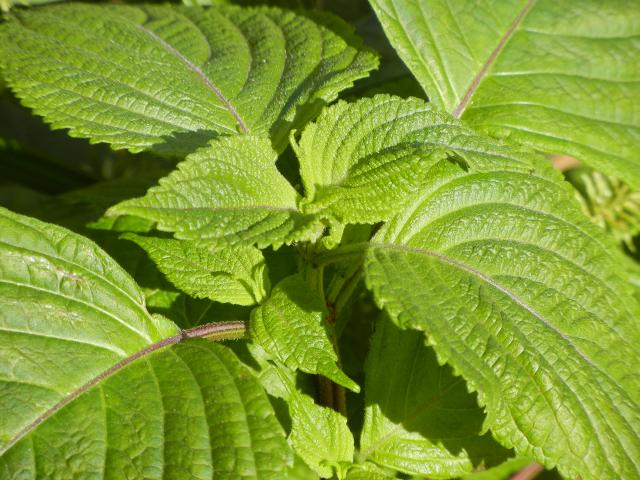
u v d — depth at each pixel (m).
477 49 0.27
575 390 0.18
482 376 0.17
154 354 0.18
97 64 0.23
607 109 0.27
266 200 0.18
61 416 0.16
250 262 0.20
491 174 0.21
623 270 0.21
